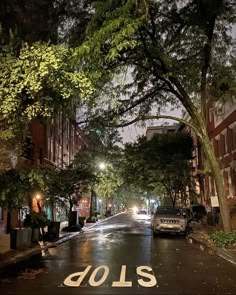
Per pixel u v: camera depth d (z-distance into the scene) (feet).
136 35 59.57
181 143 154.81
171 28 65.10
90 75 49.88
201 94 69.41
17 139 57.21
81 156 148.05
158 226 94.22
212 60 71.31
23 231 62.90
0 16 54.29
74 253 60.49
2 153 54.39
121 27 49.73
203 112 68.69
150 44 61.31
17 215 96.12
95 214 183.73
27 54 43.14
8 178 60.03
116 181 156.87
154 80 72.28
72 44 56.03
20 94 45.52
